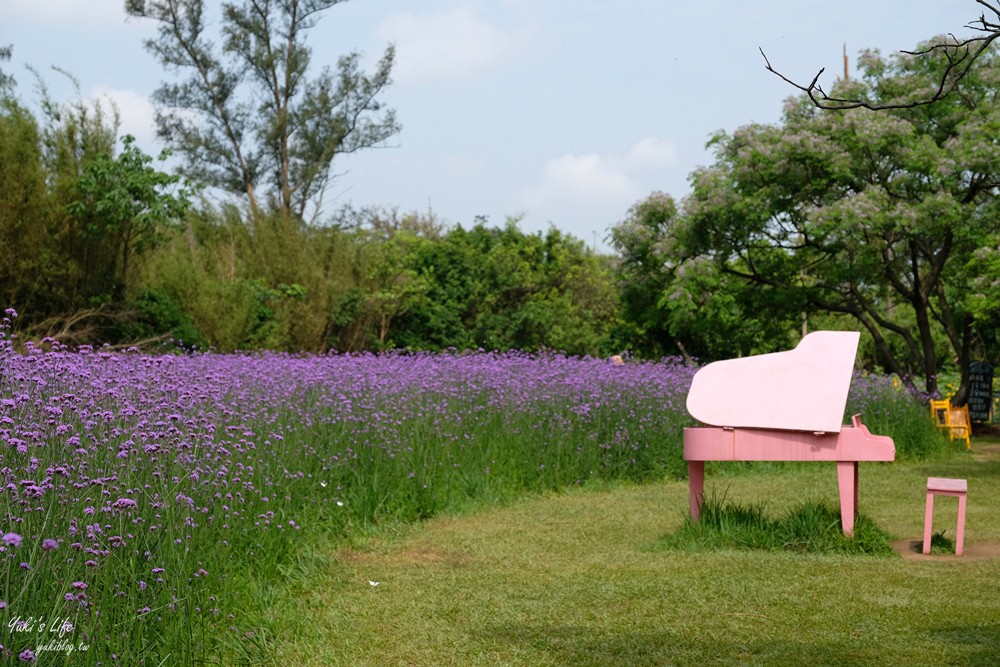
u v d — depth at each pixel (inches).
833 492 479.2
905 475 550.9
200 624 205.8
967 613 246.4
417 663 209.8
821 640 225.6
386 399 446.9
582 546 340.8
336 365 522.0
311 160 1491.1
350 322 986.1
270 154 1494.8
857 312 890.1
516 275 1216.2
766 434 340.5
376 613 248.2
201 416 295.9
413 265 1168.2
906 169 840.3
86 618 171.3
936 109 885.2
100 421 244.7
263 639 214.8
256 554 268.2
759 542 335.9
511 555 325.1
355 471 378.9
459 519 393.7
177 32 1440.7
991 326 1048.8
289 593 259.4
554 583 282.2
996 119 826.8
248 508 275.3
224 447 291.3
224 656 203.3
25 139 726.5
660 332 1036.5
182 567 204.5
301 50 1493.6
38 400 249.6
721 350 1028.5
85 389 278.8
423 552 329.4
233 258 986.7
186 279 824.9
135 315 753.6
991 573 292.4
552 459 487.5
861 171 848.9
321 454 371.9
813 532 335.0
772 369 348.5
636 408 558.3
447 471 423.5
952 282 946.7
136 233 777.6
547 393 536.4
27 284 723.4
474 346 1105.4
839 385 338.6
